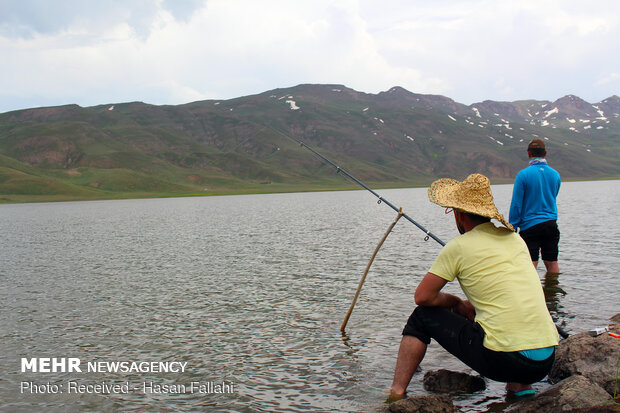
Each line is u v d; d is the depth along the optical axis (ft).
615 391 17.24
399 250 63.87
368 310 33.40
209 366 24.14
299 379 22.07
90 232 109.70
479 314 17.75
